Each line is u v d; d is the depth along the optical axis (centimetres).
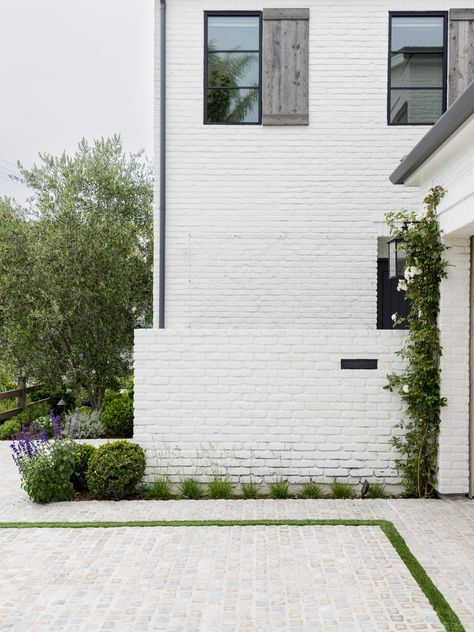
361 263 945
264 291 945
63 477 699
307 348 730
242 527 596
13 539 566
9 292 1152
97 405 1227
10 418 1305
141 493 724
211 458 731
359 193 947
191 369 734
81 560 515
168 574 486
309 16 947
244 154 947
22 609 429
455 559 516
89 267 1166
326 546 544
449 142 607
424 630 397
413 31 953
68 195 1220
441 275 696
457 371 700
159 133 955
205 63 949
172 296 945
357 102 948
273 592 453
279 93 945
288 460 729
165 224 945
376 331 727
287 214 947
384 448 725
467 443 697
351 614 419
